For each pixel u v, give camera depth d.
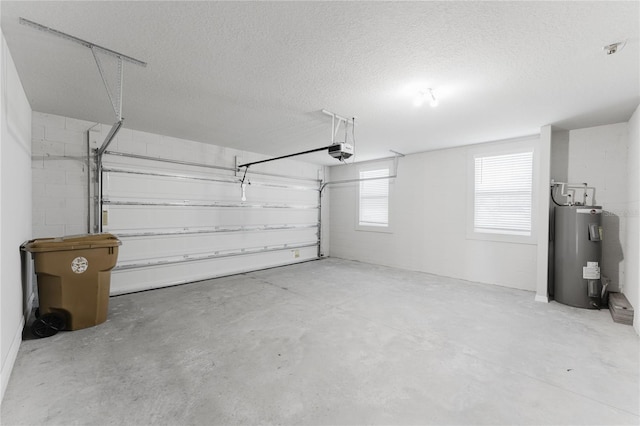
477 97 3.07
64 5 1.74
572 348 2.62
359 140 4.96
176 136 4.80
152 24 1.92
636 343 2.72
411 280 5.15
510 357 2.46
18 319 2.57
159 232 4.70
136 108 3.50
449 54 2.25
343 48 2.19
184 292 4.35
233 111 3.58
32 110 3.58
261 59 2.36
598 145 4.02
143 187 4.53
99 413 1.76
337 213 7.55
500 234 4.87
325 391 1.99
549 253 4.32
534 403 1.88
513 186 4.78
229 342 2.71
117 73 2.61
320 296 4.17
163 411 1.78
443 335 2.88
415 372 2.22
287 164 6.70
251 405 1.84
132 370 2.23
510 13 1.77
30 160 3.40
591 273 3.67
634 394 1.97
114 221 4.25
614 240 3.88
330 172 7.73
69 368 2.24
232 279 5.20
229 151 5.60
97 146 4.09
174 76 2.66
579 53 2.21
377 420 1.72
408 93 2.99
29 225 3.31
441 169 5.61
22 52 2.26
